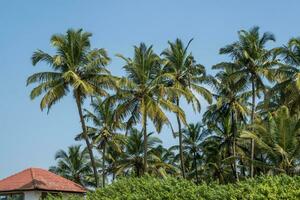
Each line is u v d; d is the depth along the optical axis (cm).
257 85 4472
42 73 3912
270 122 3653
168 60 4409
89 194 2558
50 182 3862
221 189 2064
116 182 2512
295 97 3972
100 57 3956
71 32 3944
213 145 5794
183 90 4031
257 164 3794
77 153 6588
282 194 1875
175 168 5638
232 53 4462
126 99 3966
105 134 5259
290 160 3538
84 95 4031
